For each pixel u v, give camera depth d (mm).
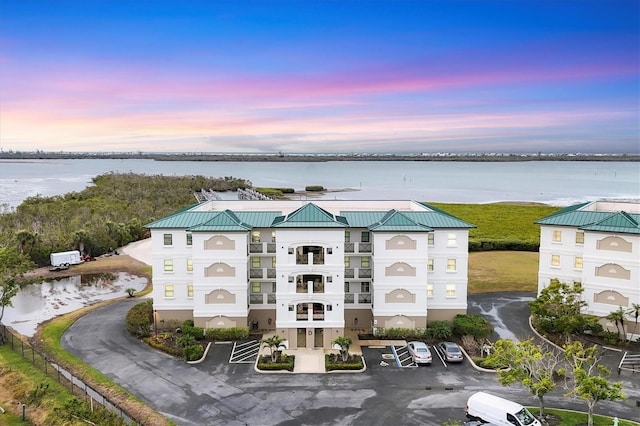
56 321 56469
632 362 45375
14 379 41500
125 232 99438
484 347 46438
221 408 37375
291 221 48250
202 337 50750
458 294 53688
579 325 46844
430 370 44156
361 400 38719
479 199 182875
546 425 34312
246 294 51094
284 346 46625
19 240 80875
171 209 136375
